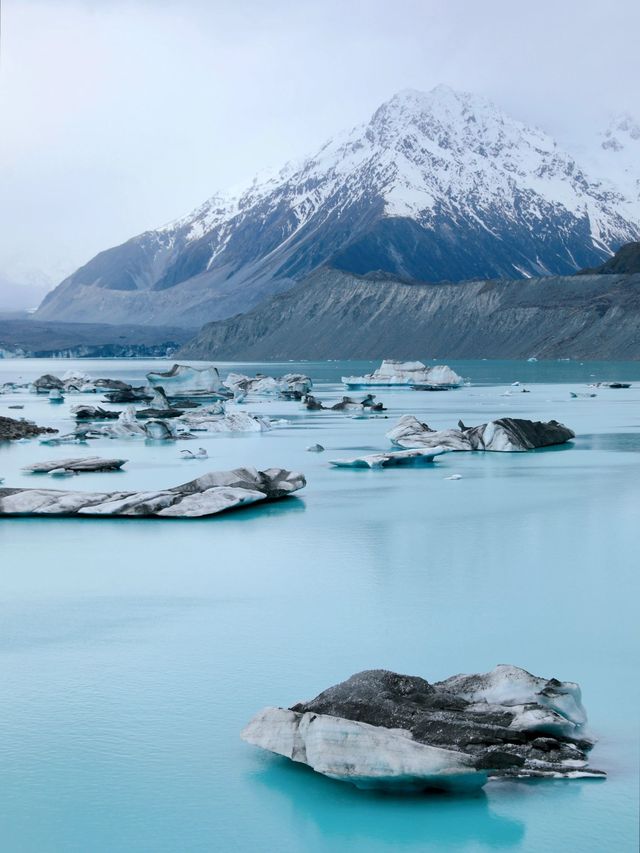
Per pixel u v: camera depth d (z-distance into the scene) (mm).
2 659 15438
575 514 27484
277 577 20312
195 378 95500
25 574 20875
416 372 121938
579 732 12133
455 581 19750
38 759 12023
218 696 13750
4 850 10211
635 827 10352
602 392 100125
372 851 10117
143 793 11258
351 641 15977
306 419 68625
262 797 11148
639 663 14836
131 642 16172
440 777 10930
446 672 14453
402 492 32062
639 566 20922
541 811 10672
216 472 30203
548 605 17922
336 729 11430
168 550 23062
